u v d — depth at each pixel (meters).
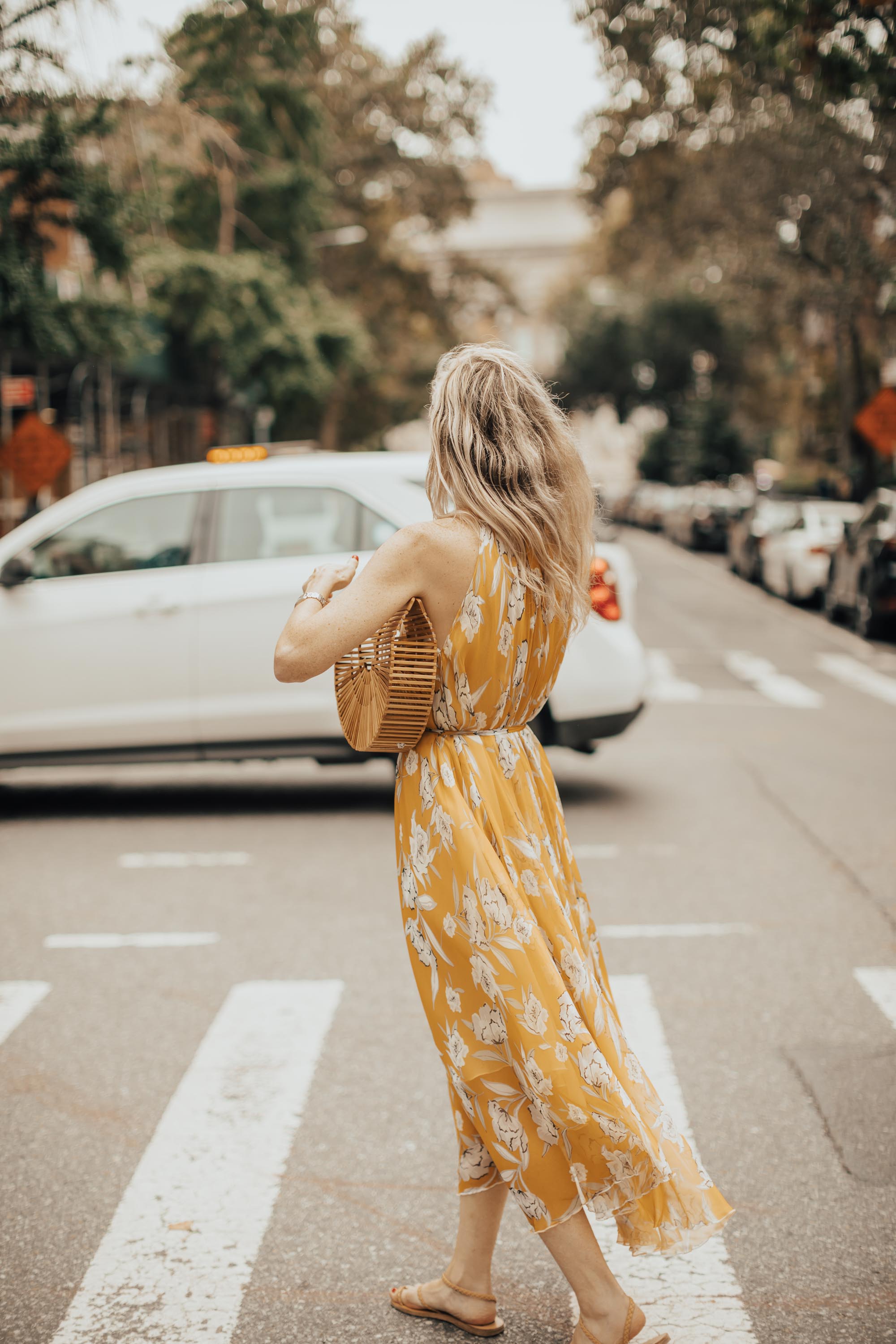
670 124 22.58
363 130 31.69
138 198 12.77
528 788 2.47
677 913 5.63
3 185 11.52
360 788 8.39
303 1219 3.13
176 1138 3.58
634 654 7.41
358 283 35.09
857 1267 2.89
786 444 54.06
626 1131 2.30
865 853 6.66
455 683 2.40
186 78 14.91
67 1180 3.34
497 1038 2.37
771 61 14.73
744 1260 2.93
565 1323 2.69
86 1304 2.77
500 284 37.97
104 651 7.37
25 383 17.23
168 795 8.26
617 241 29.75
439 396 2.46
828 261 24.11
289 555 7.37
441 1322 2.69
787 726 10.77
